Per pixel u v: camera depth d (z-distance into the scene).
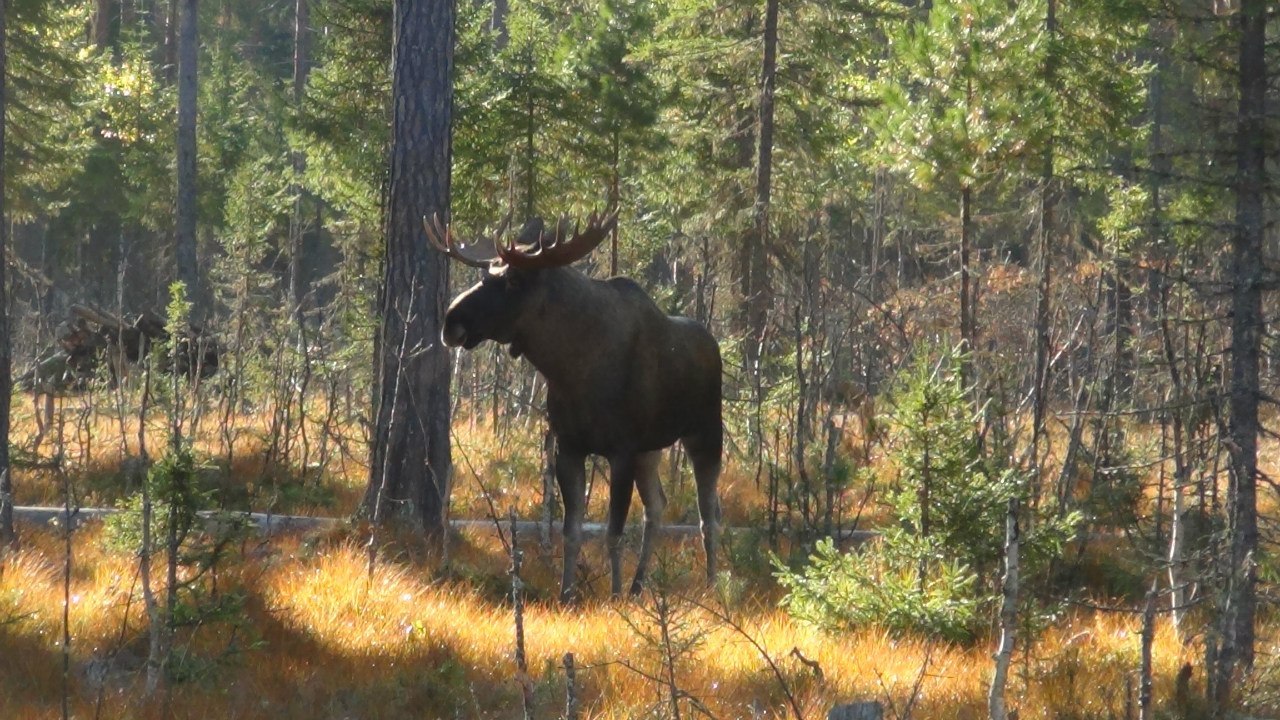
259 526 14.03
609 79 25.36
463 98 23.91
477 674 9.11
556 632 10.44
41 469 16.38
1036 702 8.74
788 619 11.33
